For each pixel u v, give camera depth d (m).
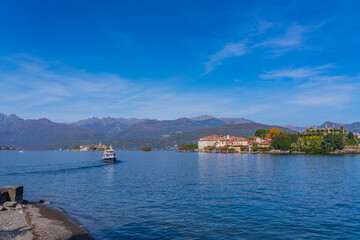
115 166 120.06
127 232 26.41
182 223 29.25
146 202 39.88
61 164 132.00
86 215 32.53
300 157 171.12
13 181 65.06
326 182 58.72
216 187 53.31
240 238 24.75
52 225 27.73
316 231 26.58
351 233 25.98
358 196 43.19
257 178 66.88
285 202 39.09
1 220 28.69
